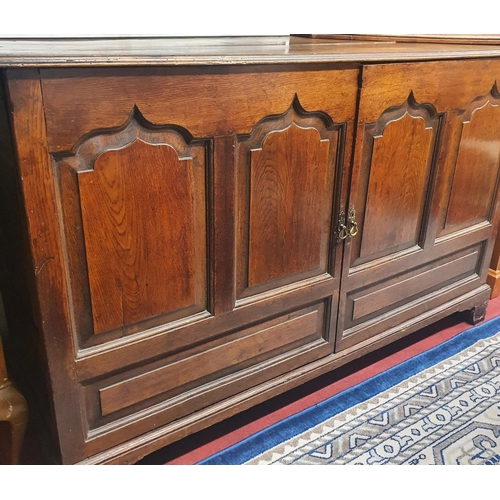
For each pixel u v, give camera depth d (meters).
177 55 0.97
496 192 1.81
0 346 1.10
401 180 1.49
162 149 1.04
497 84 1.57
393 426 1.47
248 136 1.15
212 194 1.14
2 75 0.84
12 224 1.07
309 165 1.28
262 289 1.34
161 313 1.18
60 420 1.11
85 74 0.89
